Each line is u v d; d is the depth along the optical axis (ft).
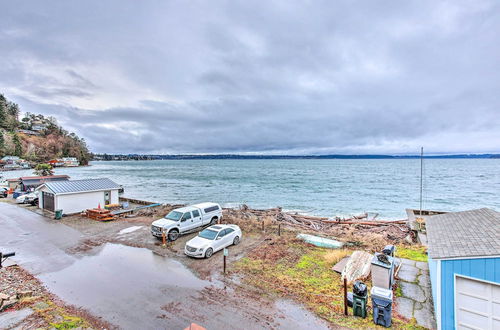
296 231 64.49
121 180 254.06
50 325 25.32
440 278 25.39
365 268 37.14
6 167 366.84
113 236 56.85
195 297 31.53
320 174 325.21
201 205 64.69
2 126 524.11
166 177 287.89
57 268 39.96
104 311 28.45
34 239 54.44
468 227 31.58
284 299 31.17
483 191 176.04
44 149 541.75
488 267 23.17
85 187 83.15
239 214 91.71
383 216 108.68
